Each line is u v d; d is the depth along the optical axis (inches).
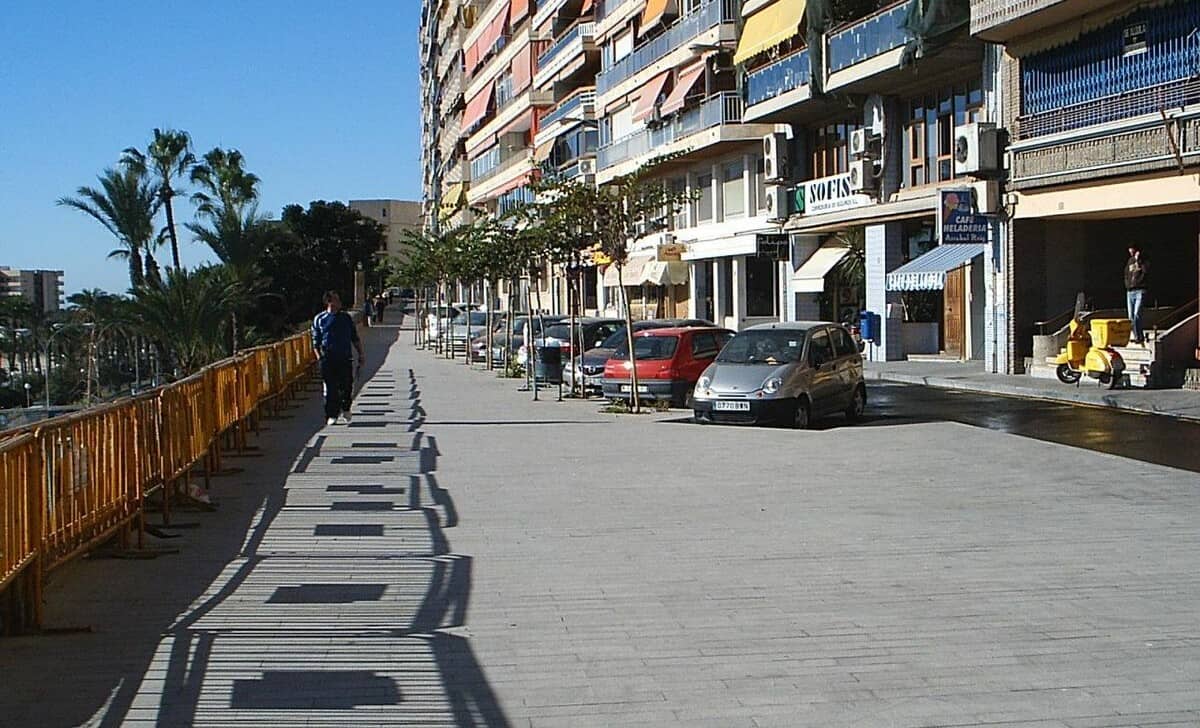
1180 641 268.8
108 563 362.0
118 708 228.7
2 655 264.8
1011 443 634.8
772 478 528.7
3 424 639.8
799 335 781.3
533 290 2632.9
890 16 1165.7
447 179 4124.0
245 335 2170.3
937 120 1243.2
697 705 228.5
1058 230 1084.5
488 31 3181.6
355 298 3265.3
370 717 223.0
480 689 239.1
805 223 1466.5
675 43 1742.1
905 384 1094.4
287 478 538.0
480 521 428.1
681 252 1865.2
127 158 2052.2
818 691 235.9
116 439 359.9
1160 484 494.3
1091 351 934.4
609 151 2048.5
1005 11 975.0
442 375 1379.2
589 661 257.8
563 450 636.1
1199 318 904.3
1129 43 916.6
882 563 353.1
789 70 1374.3
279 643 273.0
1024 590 318.0
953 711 223.3
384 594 319.9
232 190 2188.7
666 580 334.0
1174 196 880.3
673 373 892.0
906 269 1245.1
